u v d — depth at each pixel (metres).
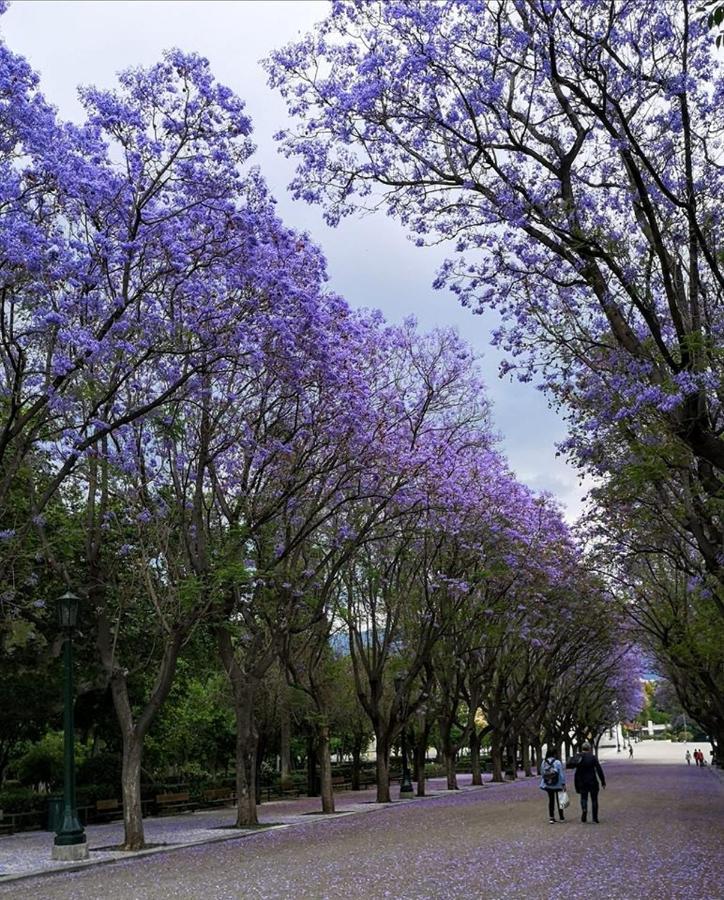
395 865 15.52
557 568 35.34
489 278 13.91
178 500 21.47
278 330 17.38
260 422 22.05
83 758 35.81
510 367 14.80
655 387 11.72
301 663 33.09
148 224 15.33
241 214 16.11
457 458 28.31
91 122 14.67
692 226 11.80
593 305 14.16
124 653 28.08
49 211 14.38
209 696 45.25
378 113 12.58
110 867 17.17
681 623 31.34
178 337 16.72
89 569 21.09
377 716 34.31
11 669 25.88
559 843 18.64
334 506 24.61
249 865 16.23
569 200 12.19
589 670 65.38
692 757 90.88
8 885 15.09
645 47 11.86
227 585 21.05
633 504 23.39
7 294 14.70
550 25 11.30
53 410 15.96
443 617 33.16
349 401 20.73
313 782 45.28
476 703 45.09
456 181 12.73
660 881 12.96
